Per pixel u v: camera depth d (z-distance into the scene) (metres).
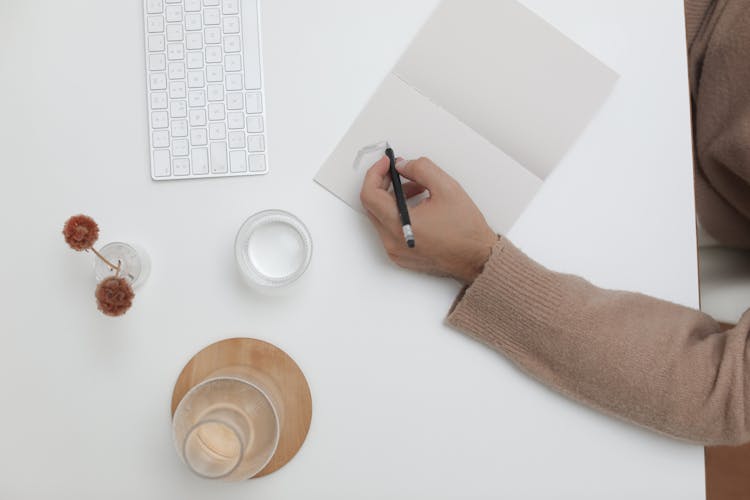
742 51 0.71
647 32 0.66
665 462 0.64
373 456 0.65
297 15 0.66
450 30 0.66
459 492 0.65
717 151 0.76
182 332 0.65
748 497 1.13
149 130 0.65
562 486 0.65
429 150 0.65
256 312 0.65
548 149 0.66
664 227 0.66
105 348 0.65
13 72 0.66
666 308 0.64
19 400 0.65
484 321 0.64
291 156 0.66
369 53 0.66
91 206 0.66
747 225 0.87
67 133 0.66
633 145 0.66
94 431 0.65
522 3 0.67
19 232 0.66
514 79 0.66
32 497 0.65
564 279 0.63
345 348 0.65
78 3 0.66
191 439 0.54
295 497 0.65
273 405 0.56
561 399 0.65
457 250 0.62
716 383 0.61
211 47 0.65
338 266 0.65
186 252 0.65
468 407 0.65
